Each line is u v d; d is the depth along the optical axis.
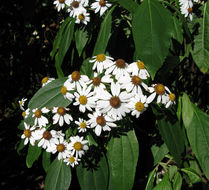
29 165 0.37
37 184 0.73
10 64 0.70
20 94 0.74
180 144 0.33
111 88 0.30
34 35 0.66
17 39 0.68
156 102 0.33
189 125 0.36
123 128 0.33
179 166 0.33
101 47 0.32
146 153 0.39
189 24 0.36
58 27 0.63
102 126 0.31
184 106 0.37
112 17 0.35
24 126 0.40
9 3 0.63
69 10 0.35
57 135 0.35
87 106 0.31
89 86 0.31
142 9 0.27
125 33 0.36
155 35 0.26
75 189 0.47
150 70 0.26
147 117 0.39
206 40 0.34
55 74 0.70
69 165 0.35
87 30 0.35
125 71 0.31
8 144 0.78
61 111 0.33
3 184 0.72
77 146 0.33
